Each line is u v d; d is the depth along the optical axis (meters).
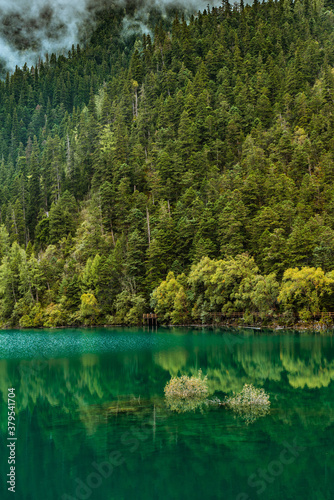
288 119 133.12
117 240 118.69
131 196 127.06
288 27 199.00
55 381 40.44
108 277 105.88
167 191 123.69
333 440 22.95
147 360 50.34
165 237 106.44
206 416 27.11
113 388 36.53
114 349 61.84
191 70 191.25
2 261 126.44
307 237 80.38
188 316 96.19
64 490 19.17
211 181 115.81
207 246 96.56
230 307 87.44
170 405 30.19
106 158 143.62
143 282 104.00
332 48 169.38
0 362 51.88
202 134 141.38
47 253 126.06
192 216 108.12
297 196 98.00
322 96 132.12
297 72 149.50
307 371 40.91
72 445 23.34
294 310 78.75
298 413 27.42
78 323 107.38
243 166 118.25
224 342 64.31
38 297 117.38
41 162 183.12
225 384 36.12
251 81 159.50
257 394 30.86
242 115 146.12
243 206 97.19
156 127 158.88
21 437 24.89
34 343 71.81
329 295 75.81
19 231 158.00
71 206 143.12
